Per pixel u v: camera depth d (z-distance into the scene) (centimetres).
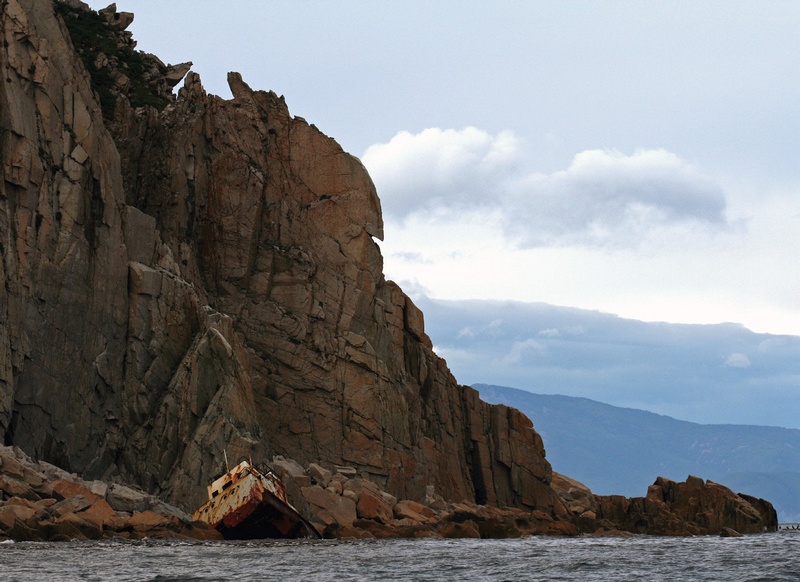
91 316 16700
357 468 19725
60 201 16462
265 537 15050
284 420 19525
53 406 15812
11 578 9581
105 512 13950
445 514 19438
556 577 10850
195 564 11081
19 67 16188
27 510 12988
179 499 16300
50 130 16550
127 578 9844
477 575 10881
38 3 17100
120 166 18762
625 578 10819
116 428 16875
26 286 15562
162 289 17862
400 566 11506
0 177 15612
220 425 16775
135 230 18112
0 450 14150
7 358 14988
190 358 17325
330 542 14738
